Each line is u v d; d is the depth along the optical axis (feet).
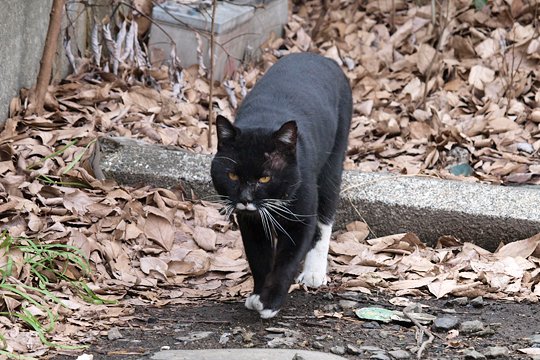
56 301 17.54
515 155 26.48
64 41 27.04
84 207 21.02
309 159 18.21
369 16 35.63
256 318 18.04
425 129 27.73
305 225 18.07
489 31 33.68
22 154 22.50
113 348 16.31
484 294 19.17
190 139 25.70
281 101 18.97
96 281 19.16
